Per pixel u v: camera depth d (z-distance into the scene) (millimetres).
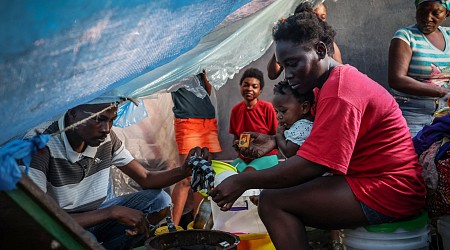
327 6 4879
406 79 3756
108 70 1820
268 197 2465
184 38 2115
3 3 1357
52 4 1452
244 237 2877
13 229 1535
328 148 2232
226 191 2297
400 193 2396
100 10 1589
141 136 4422
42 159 2488
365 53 4914
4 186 1361
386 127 2402
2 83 1461
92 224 2615
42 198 1435
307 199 2400
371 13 4859
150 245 2459
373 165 2406
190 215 4570
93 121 2451
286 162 2299
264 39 3133
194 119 4383
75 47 1593
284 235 2422
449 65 3840
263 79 4547
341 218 2414
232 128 4617
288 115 2932
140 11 1738
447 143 2627
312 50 2354
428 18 3762
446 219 2674
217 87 2873
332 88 2295
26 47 1450
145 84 2434
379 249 2455
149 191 3092
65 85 1654
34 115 1651
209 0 2064
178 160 4520
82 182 2688
